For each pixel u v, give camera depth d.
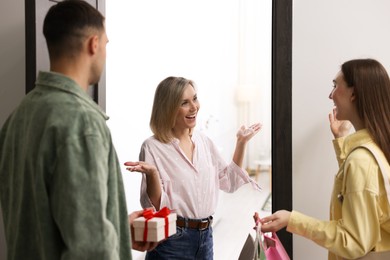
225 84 6.21
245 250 1.74
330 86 1.90
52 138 1.02
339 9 1.89
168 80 2.13
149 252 2.08
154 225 1.47
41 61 1.68
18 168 1.12
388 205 1.35
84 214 0.98
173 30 3.93
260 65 7.29
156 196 1.96
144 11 3.31
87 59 1.15
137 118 3.25
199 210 2.06
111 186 1.10
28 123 1.09
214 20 5.43
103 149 1.06
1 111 2.02
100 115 1.11
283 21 1.90
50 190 1.03
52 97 1.08
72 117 1.04
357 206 1.35
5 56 2.01
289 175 1.92
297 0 1.92
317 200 1.93
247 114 7.34
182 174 2.05
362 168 1.36
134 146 3.20
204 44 4.89
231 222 4.68
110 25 2.77
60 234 1.04
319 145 1.92
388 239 1.39
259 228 1.54
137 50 3.20
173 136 2.14
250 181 2.26
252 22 7.28
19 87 2.00
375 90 1.43
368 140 1.43
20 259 1.07
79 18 1.11
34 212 1.07
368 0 1.87
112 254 1.00
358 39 1.88
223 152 5.82
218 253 3.77
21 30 1.99
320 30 1.91
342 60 1.89
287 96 1.91
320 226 1.44
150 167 1.89
